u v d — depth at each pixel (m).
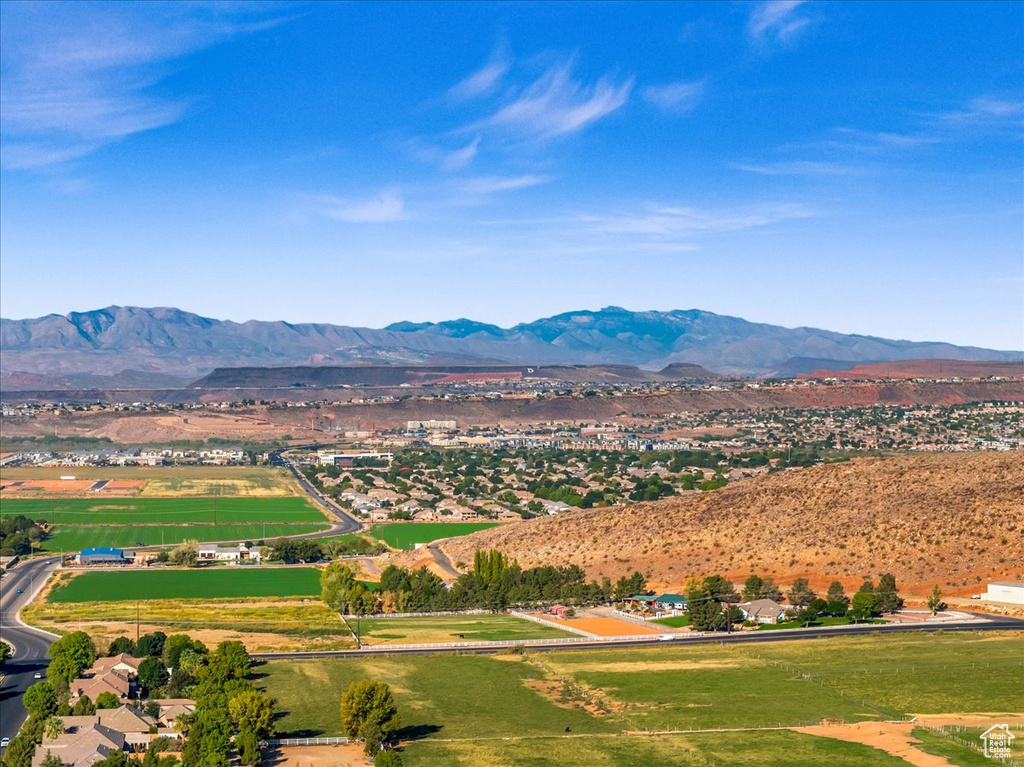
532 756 160.25
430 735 172.00
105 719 171.12
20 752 155.38
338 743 168.38
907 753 157.50
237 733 166.50
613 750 162.50
